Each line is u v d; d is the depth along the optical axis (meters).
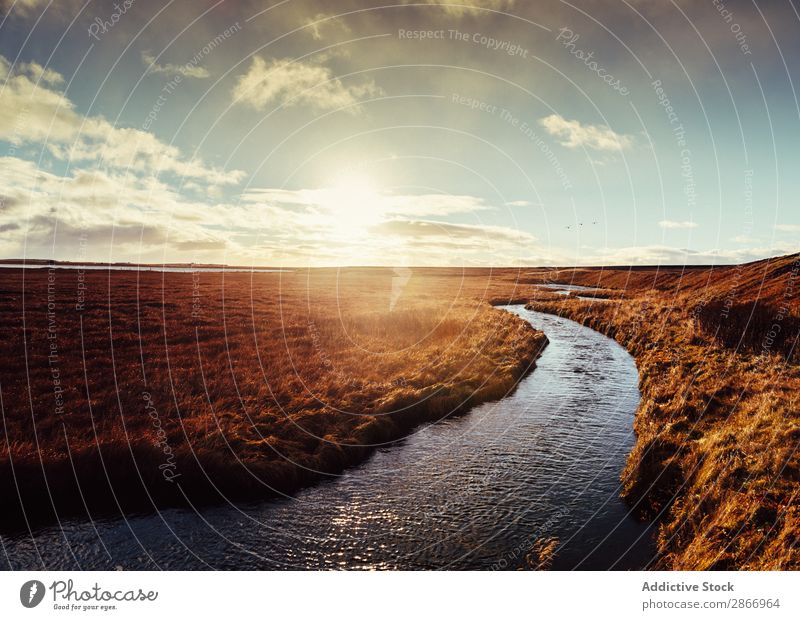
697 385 17.64
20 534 10.60
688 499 10.66
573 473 13.66
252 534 10.87
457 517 11.52
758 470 10.12
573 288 90.38
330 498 12.49
